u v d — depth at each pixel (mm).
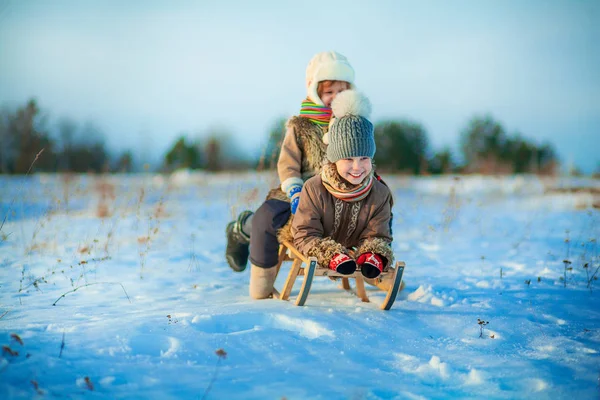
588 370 2377
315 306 3326
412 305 3439
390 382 2229
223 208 9562
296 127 3758
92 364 2273
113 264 4883
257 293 3576
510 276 4340
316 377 2238
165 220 8023
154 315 3012
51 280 4191
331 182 3264
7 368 2133
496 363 2465
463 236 6672
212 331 2844
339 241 3496
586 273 4406
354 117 3252
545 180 13742
